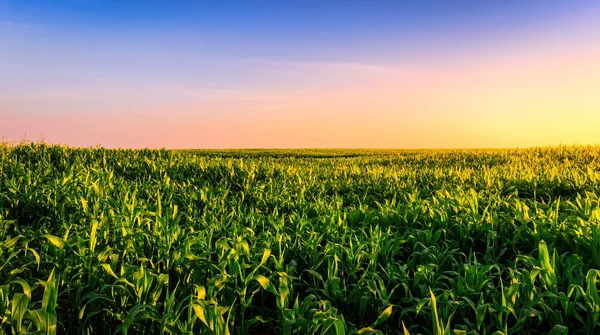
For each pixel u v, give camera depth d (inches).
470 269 143.5
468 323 125.5
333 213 234.5
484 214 213.8
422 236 197.2
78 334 125.1
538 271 130.3
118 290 135.4
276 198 301.6
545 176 357.1
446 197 264.7
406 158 677.9
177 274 156.0
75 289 143.9
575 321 130.6
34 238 186.2
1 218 213.9
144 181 362.3
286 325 113.4
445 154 699.4
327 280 147.9
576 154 570.6
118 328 113.5
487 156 630.5
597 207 205.3
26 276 151.6
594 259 160.9
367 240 192.2
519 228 190.2
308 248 180.7
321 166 586.2
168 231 185.3
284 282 130.8
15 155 423.5
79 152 470.0
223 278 137.6
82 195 268.7
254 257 164.4
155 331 124.6
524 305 126.6
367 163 647.8
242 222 237.0
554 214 204.5
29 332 104.0
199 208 277.0
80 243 160.2
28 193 257.9
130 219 205.2
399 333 131.2
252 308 146.5
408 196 305.1
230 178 398.9
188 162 453.4
